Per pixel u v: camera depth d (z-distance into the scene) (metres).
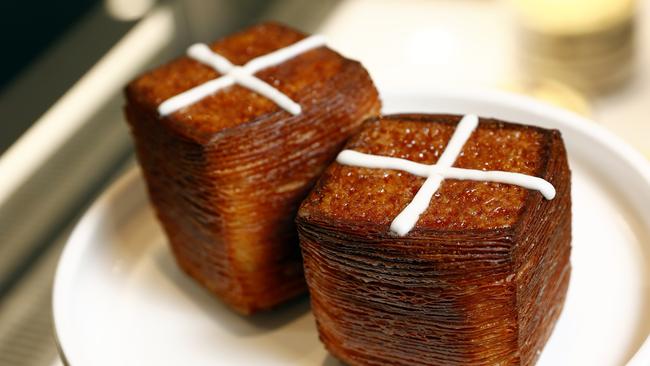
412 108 0.45
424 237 0.33
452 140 0.36
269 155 0.37
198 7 0.58
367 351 0.36
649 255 0.39
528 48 0.56
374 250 0.33
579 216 0.40
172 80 0.39
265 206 0.37
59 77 0.54
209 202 0.37
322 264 0.34
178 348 0.39
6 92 0.53
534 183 0.33
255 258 0.38
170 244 0.41
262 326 0.39
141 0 0.57
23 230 0.49
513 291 0.33
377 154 0.36
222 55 0.40
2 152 0.51
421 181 0.34
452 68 0.58
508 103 0.43
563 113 0.42
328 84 0.38
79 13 0.55
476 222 0.33
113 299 0.41
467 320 0.33
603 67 0.56
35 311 0.47
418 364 0.35
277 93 0.37
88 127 0.52
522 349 0.34
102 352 0.39
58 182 0.50
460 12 0.63
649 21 0.60
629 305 0.37
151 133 0.39
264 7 0.61
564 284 0.37
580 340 0.37
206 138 0.36
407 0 0.64
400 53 0.60
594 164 0.41
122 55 0.55
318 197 0.35
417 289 0.33
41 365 0.45
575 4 0.55
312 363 0.38
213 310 0.40
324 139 0.37
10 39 0.53
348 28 0.62
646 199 0.39
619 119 0.55
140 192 0.44
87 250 0.42
